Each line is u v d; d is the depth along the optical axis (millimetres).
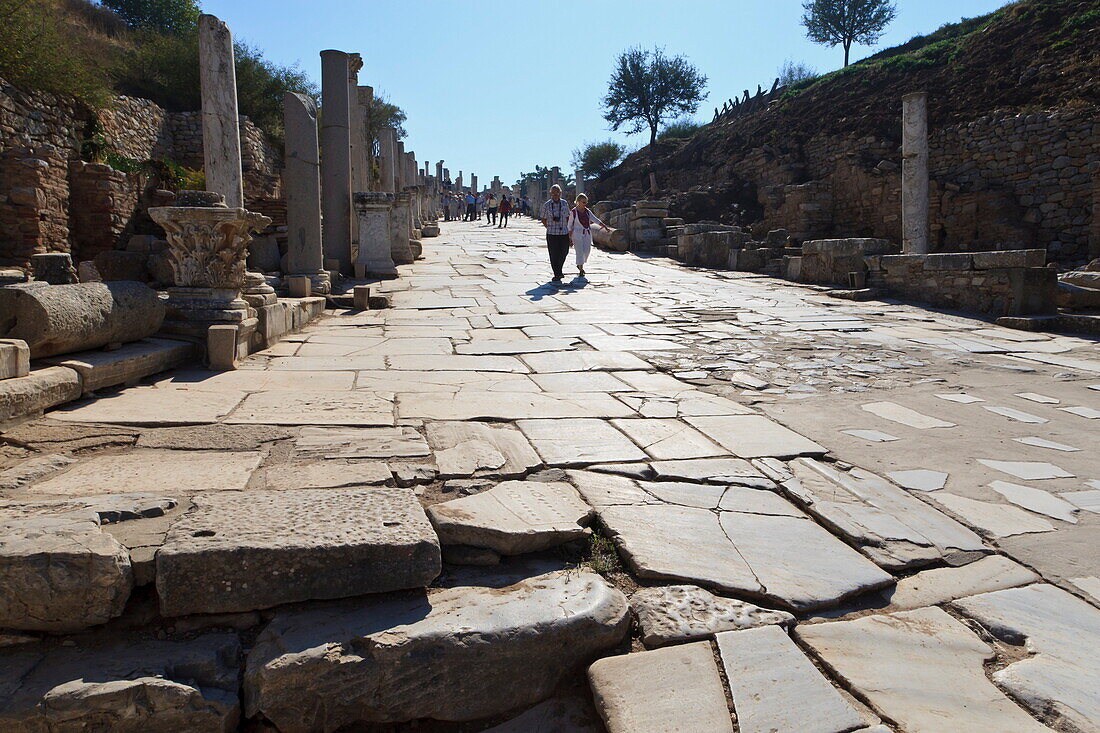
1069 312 9344
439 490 3227
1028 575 2678
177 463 3404
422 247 18500
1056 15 20438
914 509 3221
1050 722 1940
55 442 3637
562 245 12477
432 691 2154
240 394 4863
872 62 28234
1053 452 4062
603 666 2191
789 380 5895
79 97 15016
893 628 2350
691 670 2146
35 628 2191
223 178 8367
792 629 2340
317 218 10328
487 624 2232
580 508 3049
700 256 16141
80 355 4812
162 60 21641
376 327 8312
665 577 2586
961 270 9977
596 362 6441
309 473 3301
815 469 3684
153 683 2004
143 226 14258
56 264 7887
